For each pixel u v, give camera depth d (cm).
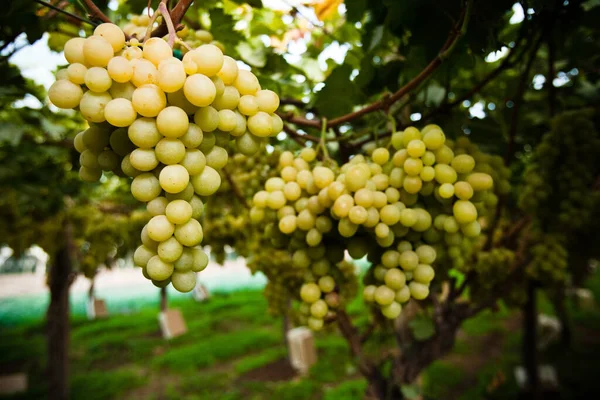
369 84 61
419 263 43
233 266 708
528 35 52
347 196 39
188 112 29
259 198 49
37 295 557
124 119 26
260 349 301
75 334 355
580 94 92
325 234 47
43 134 117
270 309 94
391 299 42
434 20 51
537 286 106
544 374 225
